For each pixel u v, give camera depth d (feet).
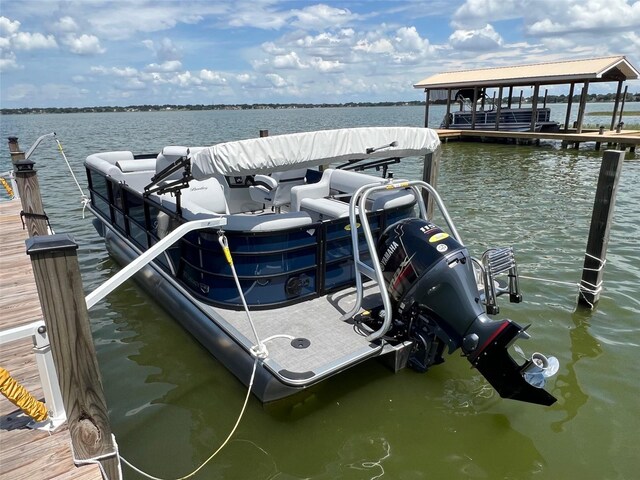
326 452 10.62
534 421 11.47
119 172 20.34
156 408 12.31
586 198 35.83
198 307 13.78
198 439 11.16
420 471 10.02
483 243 25.09
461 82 81.76
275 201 20.79
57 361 7.42
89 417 7.88
